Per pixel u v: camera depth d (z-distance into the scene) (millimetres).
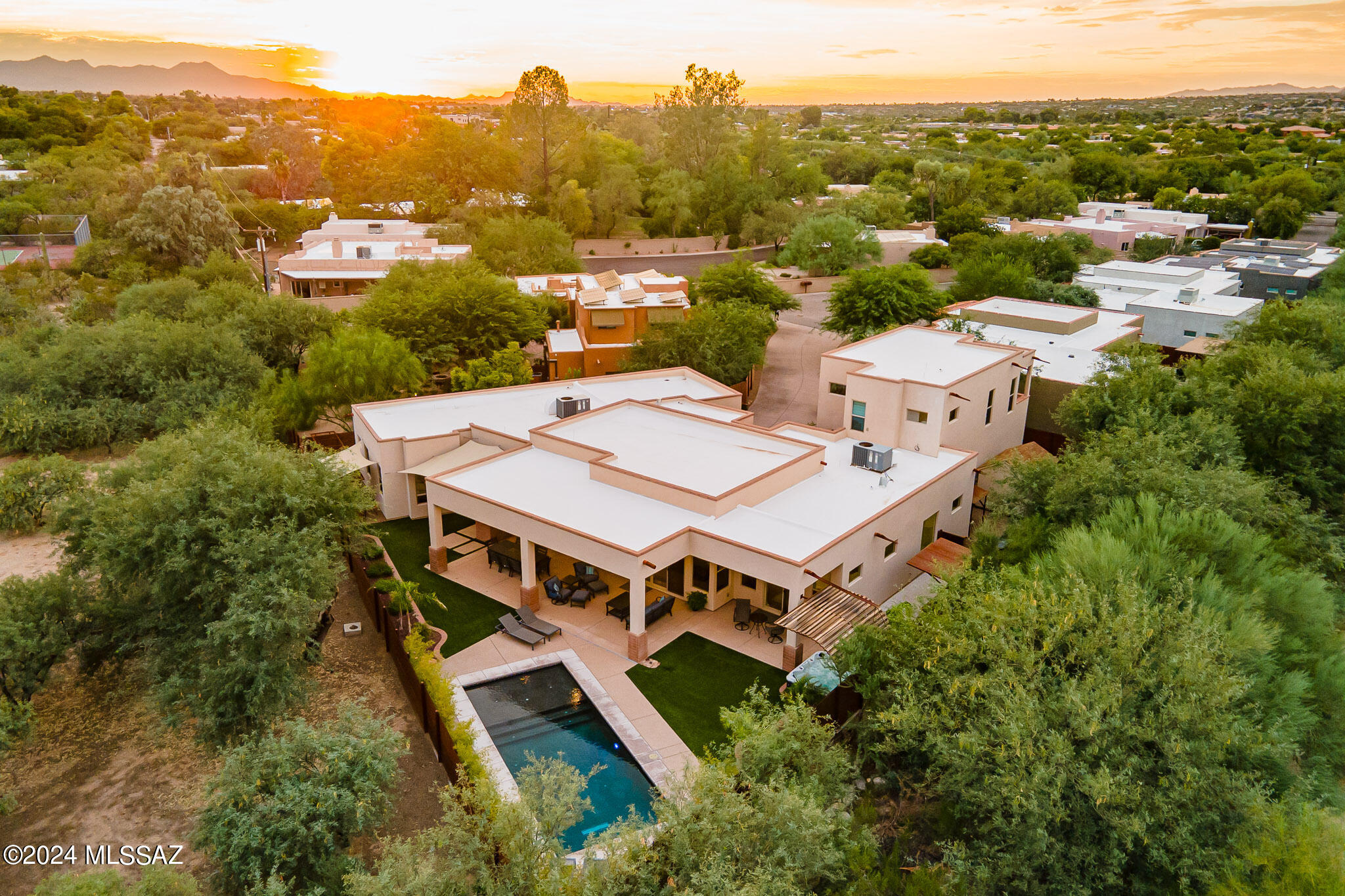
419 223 105125
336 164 127250
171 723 20531
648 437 34656
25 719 20906
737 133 128625
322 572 22844
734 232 113812
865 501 30156
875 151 160750
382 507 35781
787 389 54812
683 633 27469
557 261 79562
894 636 21203
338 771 17422
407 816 20000
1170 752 16391
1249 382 34781
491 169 108375
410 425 37781
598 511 28656
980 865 16547
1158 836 16031
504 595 29766
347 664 25844
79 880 14602
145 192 76125
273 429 38656
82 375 42625
